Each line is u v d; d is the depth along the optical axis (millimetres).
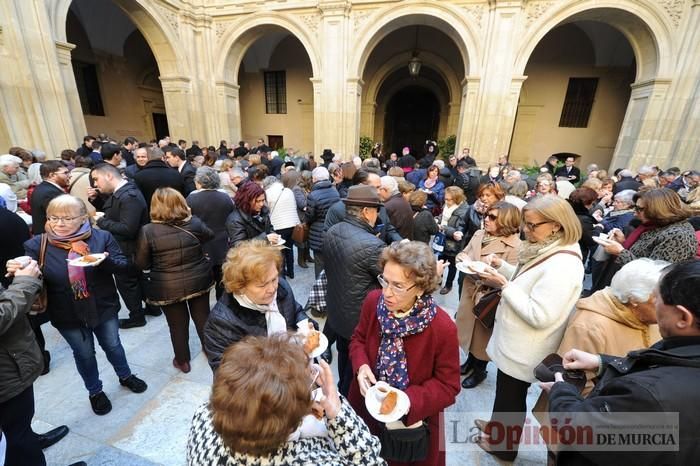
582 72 11547
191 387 2271
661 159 7832
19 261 1393
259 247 1305
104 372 2379
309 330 1448
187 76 10234
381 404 1077
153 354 2607
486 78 8719
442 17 8742
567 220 1399
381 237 2791
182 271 2154
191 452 785
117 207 2641
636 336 1194
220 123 11188
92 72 11352
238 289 1249
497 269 1934
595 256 2873
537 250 1512
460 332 2277
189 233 2139
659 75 7605
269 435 630
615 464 777
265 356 696
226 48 10531
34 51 6133
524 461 1795
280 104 14867
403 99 17406
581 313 1289
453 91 12875
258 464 701
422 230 3473
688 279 765
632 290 1125
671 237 1938
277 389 631
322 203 3260
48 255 1708
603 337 1190
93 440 1838
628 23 8094
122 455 1758
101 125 11672
